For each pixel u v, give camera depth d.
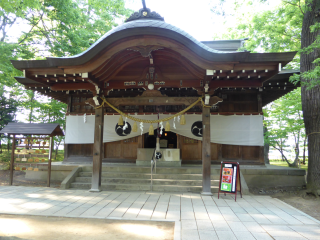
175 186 7.68
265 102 11.59
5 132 8.23
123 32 6.04
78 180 8.39
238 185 6.95
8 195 6.73
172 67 7.50
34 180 9.44
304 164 17.34
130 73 7.63
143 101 7.64
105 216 4.86
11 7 9.59
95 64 6.45
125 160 10.36
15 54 11.35
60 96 11.12
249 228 4.22
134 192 7.39
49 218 4.75
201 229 4.15
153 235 3.93
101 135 7.73
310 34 7.39
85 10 17.19
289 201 6.66
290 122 12.46
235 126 9.74
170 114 10.08
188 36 6.41
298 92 12.08
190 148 10.28
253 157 9.80
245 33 13.95
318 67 5.92
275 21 9.48
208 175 7.18
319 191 6.98
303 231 4.09
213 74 6.44
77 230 4.12
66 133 10.54
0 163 13.55
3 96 16.91
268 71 6.64
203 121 7.38
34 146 8.51
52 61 6.53
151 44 6.18
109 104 7.72
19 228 4.18
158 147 8.20
